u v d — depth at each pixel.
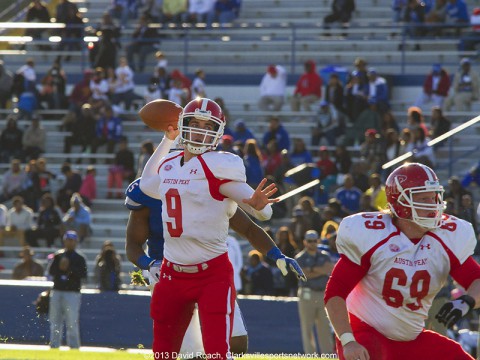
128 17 71.38
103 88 61.78
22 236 50.50
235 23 69.69
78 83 62.59
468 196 39.31
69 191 53.59
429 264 14.72
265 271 39.03
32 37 71.94
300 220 42.38
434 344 15.35
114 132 59.38
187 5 68.94
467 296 14.50
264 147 53.19
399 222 14.88
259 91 66.12
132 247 17.84
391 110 60.91
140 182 17.00
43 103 64.44
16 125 59.59
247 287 39.09
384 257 14.68
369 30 66.62
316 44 67.19
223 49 68.56
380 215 14.99
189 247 15.76
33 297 30.48
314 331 33.34
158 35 68.81
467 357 15.28
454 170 52.41
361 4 68.88
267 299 35.06
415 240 14.80
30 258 43.44
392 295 14.84
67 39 67.75
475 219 39.47
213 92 66.81
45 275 43.44
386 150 49.00
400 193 14.57
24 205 53.88
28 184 54.31
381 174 48.28
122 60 62.38
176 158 15.99
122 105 62.66
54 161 59.38
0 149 59.44
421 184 14.49
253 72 67.06
